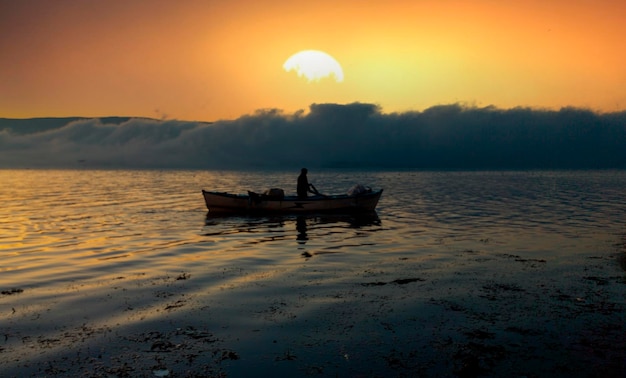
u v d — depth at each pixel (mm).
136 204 34344
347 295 9977
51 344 7281
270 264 13281
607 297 9742
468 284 10852
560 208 31531
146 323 8234
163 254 14859
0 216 26078
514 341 7402
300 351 7055
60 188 57969
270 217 25844
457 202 37312
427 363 6641
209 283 11047
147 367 6500
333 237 18516
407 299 9656
